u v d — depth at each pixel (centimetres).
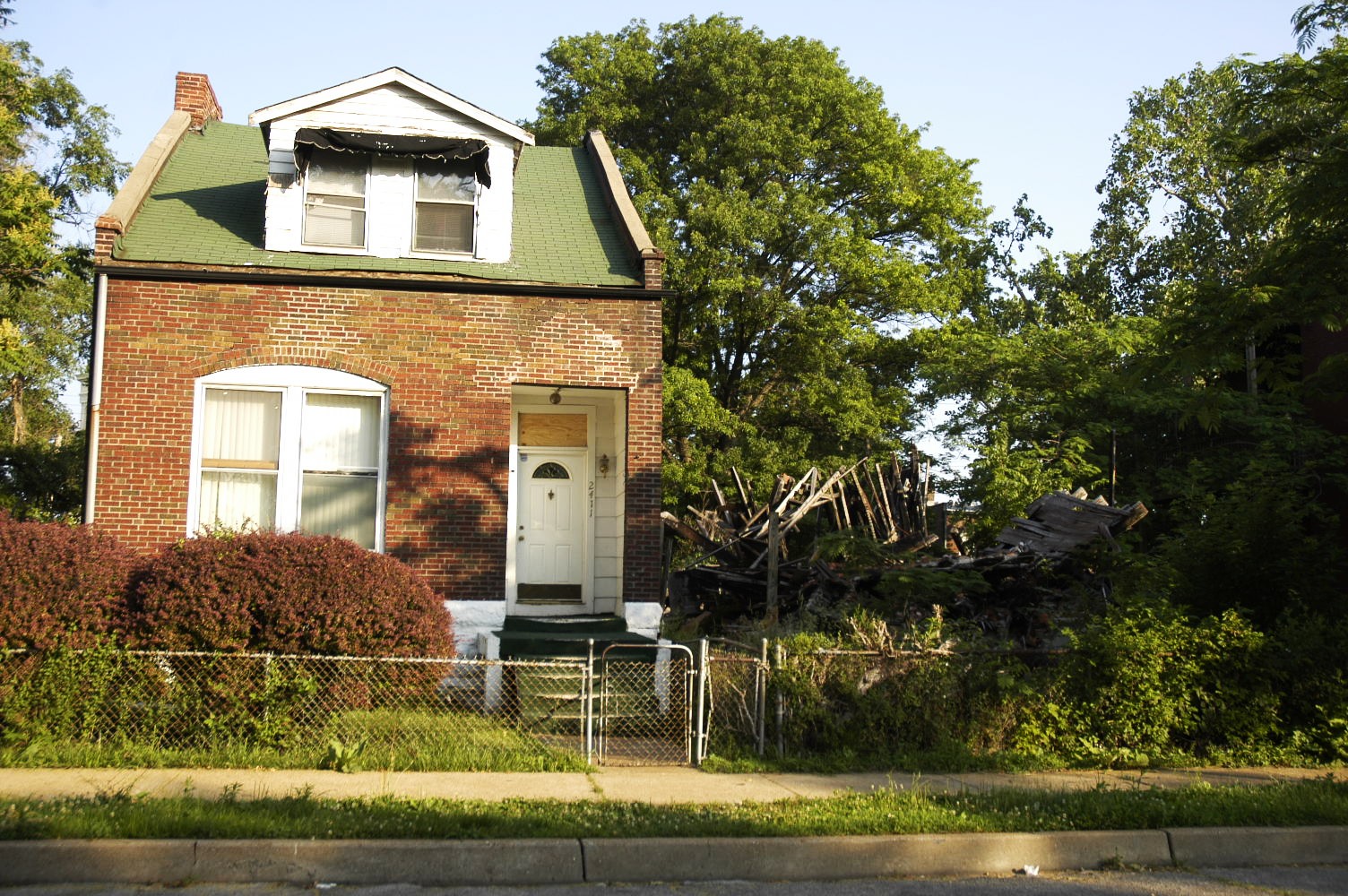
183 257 1449
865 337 3014
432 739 1059
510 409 1477
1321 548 1380
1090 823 830
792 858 756
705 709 1148
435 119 1566
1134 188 3634
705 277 2872
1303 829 833
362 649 1102
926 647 1176
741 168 3025
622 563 1519
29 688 1007
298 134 1497
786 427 3102
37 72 3334
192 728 1043
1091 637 1189
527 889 708
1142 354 1652
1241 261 3164
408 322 1463
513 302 1491
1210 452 2547
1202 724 1175
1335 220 1442
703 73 3109
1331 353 2058
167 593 1072
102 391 1386
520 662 1060
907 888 732
